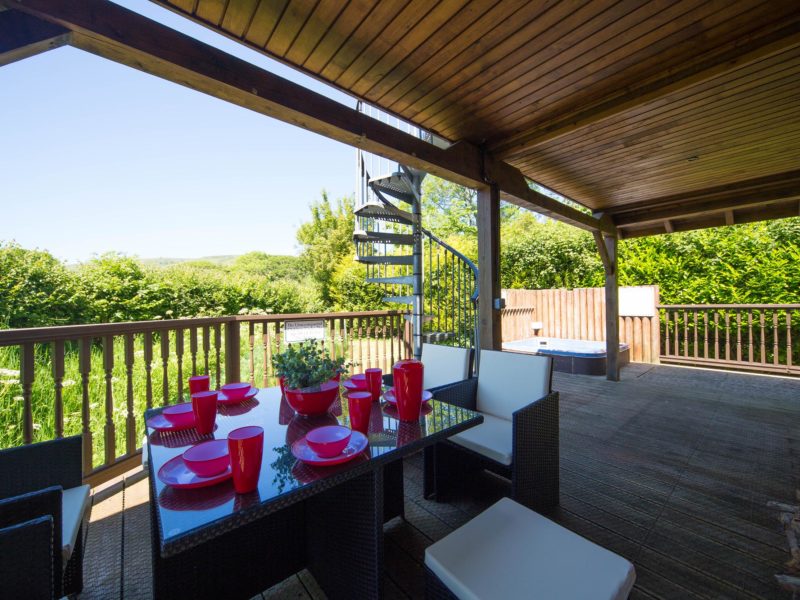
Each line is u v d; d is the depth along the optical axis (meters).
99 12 1.42
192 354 2.84
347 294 8.97
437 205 15.68
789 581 1.46
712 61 2.07
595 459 2.62
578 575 0.91
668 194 4.70
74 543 1.21
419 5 1.68
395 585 1.47
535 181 4.21
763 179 4.12
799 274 5.44
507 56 2.06
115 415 3.32
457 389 2.23
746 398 4.16
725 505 2.02
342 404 1.68
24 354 1.97
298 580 1.54
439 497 2.06
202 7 1.68
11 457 1.31
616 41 1.96
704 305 5.82
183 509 0.85
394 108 2.60
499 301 3.27
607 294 5.26
